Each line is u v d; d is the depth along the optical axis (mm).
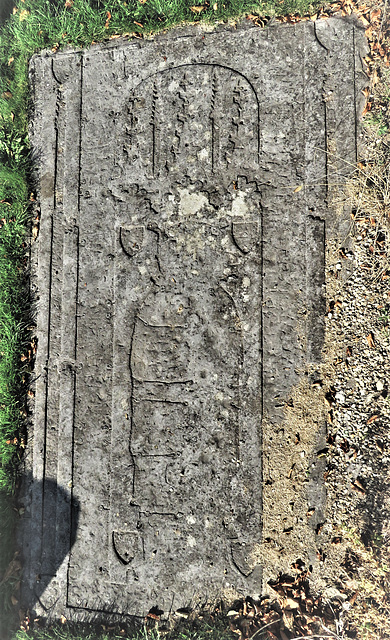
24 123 2779
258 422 2572
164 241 2654
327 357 2570
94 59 2727
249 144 2619
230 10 2641
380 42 2592
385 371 2557
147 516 2596
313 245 2588
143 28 2691
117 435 2633
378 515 2512
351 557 2502
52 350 2707
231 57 2639
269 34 2623
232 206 2623
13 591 2639
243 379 2588
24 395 2715
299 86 2605
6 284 2732
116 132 2697
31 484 2674
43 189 2744
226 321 2607
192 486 2586
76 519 2631
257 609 2514
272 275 2598
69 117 2730
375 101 2586
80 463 2646
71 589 2613
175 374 2623
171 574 2566
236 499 2566
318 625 2471
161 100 2674
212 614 2535
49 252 2729
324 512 2531
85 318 2686
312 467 2545
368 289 2572
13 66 2824
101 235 2693
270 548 2541
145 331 2648
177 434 2605
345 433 2545
